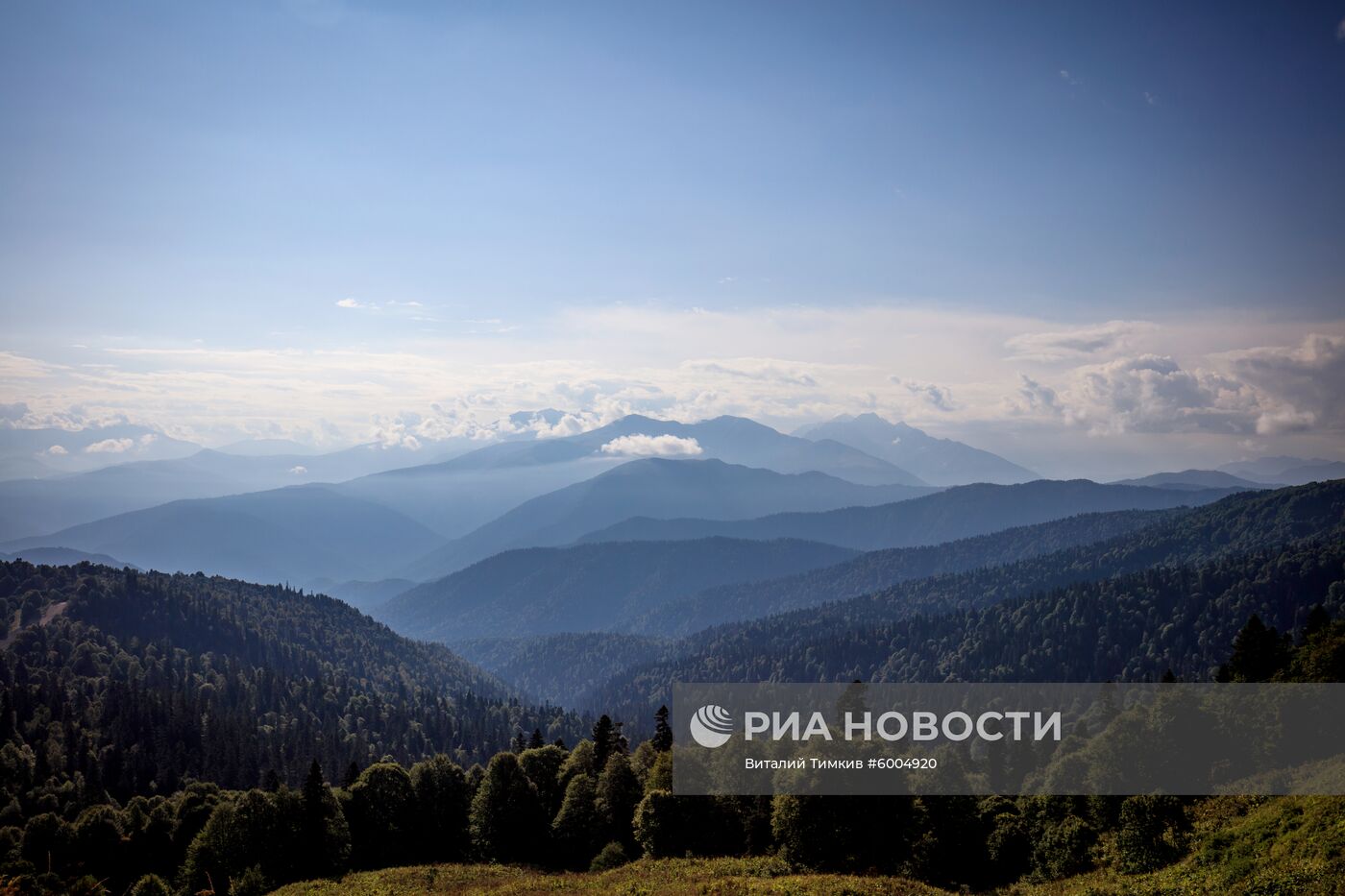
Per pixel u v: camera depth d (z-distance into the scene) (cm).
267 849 8881
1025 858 7794
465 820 10200
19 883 8950
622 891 7062
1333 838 5634
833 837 7575
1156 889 6059
